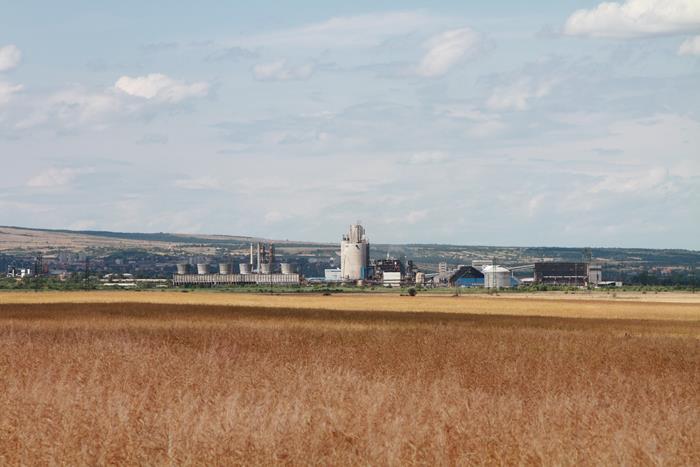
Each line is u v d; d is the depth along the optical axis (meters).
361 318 115.06
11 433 24.31
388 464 21.27
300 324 96.44
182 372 37.47
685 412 29.14
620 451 22.20
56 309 137.38
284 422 24.73
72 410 26.91
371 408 26.72
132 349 50.06
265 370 38.91
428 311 142.50
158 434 23.91
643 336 80.56
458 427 24.62
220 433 23.56
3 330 79.69
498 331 83.56
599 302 194.88
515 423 25.84
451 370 42.06
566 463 21.70
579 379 39.56
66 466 21.58
